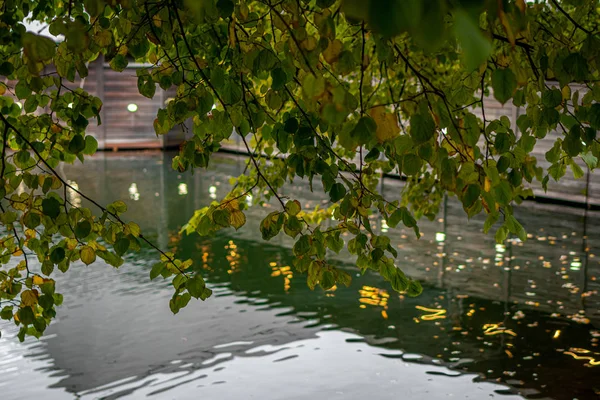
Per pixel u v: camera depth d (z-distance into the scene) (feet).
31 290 10.64
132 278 30.35
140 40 9.80
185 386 20.70
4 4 9.93
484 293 27.76
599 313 25.44
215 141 10.93
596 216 40.73
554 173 10.91
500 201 7.84
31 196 10.18
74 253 10.44
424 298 27.35
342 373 21.26
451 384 20.47
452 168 7.64
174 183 52.85
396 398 19.74
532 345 22.85
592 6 10.77
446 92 9.74
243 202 11.07
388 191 48.67
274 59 8.64
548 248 34.01
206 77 9.35
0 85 10.77
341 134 7.02
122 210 10.16
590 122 8.46
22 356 22.66
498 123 9.50
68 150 10.03
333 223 39.01
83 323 25.35
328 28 7.39
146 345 23.48
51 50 6.41
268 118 10.43
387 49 8.49
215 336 24.14
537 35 9.84
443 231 37.45
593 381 20.39
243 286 29.14
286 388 20.45
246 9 8.91
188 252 34.12
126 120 69.56
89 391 20.40
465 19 2.92
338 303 26.96
